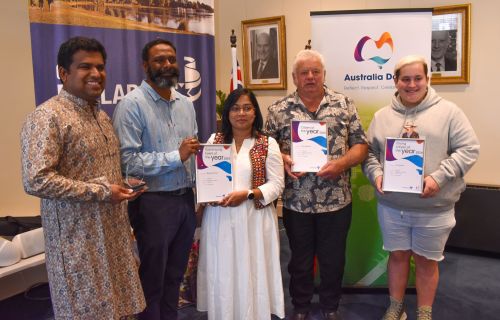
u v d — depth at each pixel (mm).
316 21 2803
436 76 3871
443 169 2109
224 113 2293
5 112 2895
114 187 1654
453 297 2914
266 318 2309
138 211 2137
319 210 2402
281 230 4418
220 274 2250
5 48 2857
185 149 2025
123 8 2668
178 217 2180
